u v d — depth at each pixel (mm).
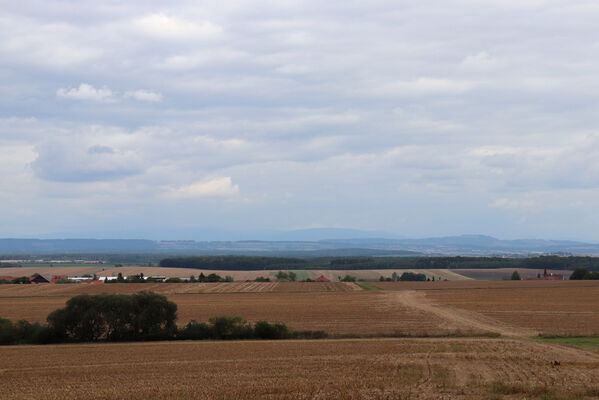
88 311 60375
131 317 60781
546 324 66125
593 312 77625
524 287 123812
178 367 39250
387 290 123812
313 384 30719
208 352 47219
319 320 72438
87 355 47188
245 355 44812
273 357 43219
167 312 61438
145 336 61062
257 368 37500
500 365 36844
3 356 47344
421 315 76812
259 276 186125
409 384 30391
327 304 93250
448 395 27422
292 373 35000
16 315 81688
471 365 37000
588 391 27297
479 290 117438
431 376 32938
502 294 106938
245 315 78500
